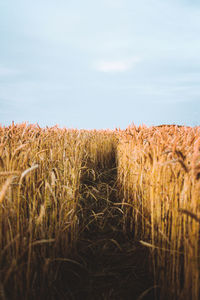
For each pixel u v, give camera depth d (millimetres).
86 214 3141
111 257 2244
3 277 1473
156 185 1978
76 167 2930
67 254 2094
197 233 1405
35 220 1987
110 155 7016
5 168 1883
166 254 1768
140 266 2123
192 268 1429
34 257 1716
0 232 1585
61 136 4387
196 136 2428
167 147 2117
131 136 3492
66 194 2512
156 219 2014
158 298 1748
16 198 1849
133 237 2619
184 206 1572
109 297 1749
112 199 3668
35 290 1666
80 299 1731
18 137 3178
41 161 2736
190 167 1583
